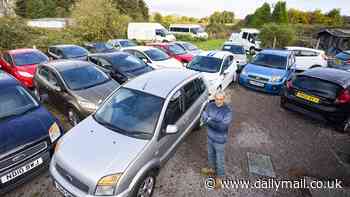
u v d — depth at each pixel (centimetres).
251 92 920
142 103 398
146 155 330
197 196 371
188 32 3353
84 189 300
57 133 404
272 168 447
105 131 364
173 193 375
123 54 891
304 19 6000
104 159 311
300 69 1327
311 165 459
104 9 2667
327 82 597
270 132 593
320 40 2428
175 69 562
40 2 5450
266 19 3900
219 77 812
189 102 480
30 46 1748
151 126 363
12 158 332
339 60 1311
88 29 2530
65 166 314
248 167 448
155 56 1046
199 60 907
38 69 696
